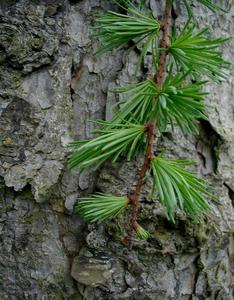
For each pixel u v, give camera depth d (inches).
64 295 10.9
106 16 9.4
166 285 11.0
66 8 10.8
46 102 10.7
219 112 11.6
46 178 10.6
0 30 10.3
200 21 11.6
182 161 9.0
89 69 11.0
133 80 11.0
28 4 10.5
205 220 11.1
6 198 10.8
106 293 10.8
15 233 10.9
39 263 10.9
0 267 10.9
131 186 10.8
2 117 10.5
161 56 9.0
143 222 10.8
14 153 10.6
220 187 11.5
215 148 11.6
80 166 8.7
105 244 10.8
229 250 11.8
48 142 10.7
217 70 9.0
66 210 10.9
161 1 11.2
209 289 11.3
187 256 11.1
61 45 10.8
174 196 8.4
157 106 8.4
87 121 10.8
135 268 10.8
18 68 10.5
